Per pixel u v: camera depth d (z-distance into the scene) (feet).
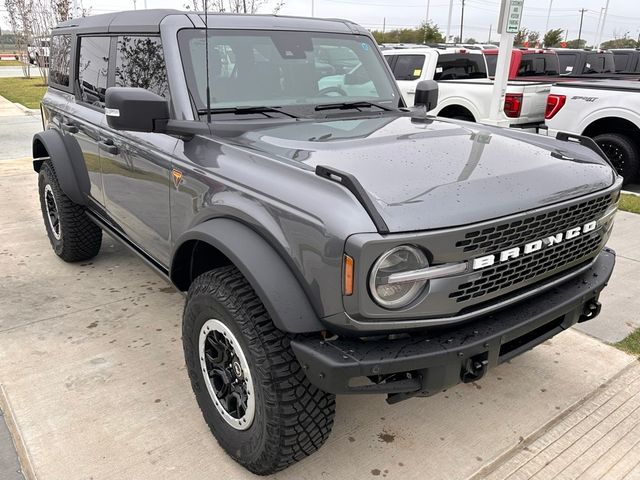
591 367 11.31
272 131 9.54
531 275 7.79
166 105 9.04
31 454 8.79
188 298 8.55
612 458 8.86
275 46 11.14
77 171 14.37
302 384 7.41
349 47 12.30
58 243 16.24
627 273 15.99
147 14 11.14
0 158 32.12
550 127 27.37
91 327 12.74
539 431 9.48
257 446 7.91
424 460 8.80
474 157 8.33
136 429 9.41
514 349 7.91
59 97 15.74
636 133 26.23
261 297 7.07
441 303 6.86
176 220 9.75
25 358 11.43
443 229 6.60
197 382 9.07
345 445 9.13
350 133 9.43
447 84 32.63
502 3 25.59
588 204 8.21
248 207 7.65
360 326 6.61
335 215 6.54
